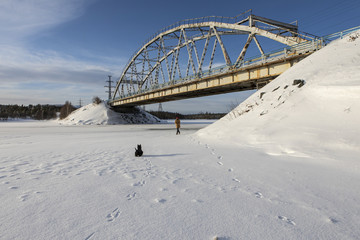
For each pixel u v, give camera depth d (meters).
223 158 7.87
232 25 29.25
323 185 4.61
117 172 5.97
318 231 2.76
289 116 11.02
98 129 36.88
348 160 6.45
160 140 15.73
